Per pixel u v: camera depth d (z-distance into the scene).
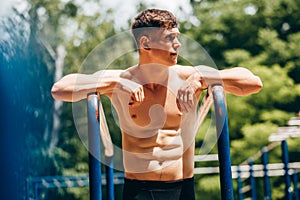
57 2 21.39
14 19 13.74
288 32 20.12
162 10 3.77
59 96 3.66
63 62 20.72
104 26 21.81
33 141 18.53
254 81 3.75
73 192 18.92
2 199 4.80
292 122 10.45
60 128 19.61
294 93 18.44
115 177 13.29
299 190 18.34
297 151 18.06
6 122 5.00
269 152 17.80
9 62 5.70
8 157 4.88
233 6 20.09
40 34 19.56
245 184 19.19
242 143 17.83
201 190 17.69
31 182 12.62
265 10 19.95
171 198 3.83
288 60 19.23
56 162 19.23
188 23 20.58
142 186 3.83
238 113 18.42
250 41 19.94
